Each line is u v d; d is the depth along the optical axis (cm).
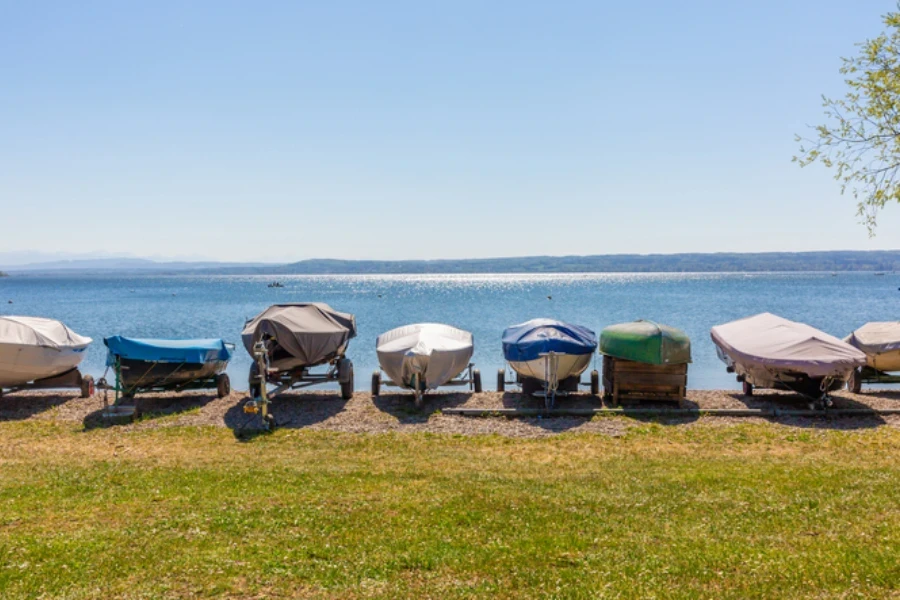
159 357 2055
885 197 1294
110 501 1105
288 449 1647
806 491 1153
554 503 1101
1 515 1014
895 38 1277
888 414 1931
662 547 868
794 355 1953
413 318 6706
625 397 2031
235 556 834
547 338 2108
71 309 8875
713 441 1702
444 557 830
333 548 866
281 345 2077
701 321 6147
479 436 1778
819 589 712
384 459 1539
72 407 2097
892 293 11925
